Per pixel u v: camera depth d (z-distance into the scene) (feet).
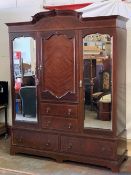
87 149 7.89
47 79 8.18
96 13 8.96
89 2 9.31
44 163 8.21
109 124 7.61
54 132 8.22
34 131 8.48
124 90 8.38
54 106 8.18
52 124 8.27
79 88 7.86
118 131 7.78
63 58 7.93
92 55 7.68
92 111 7.80
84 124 7.89
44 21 8.00
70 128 8.04
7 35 10.48
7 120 10.73
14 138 8.82
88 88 7.80
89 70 7.74
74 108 7.96
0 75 10.76
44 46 8.11
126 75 8.73
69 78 7.93
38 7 10.00
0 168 7.88
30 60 8.38
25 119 8.64
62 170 7.75
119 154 7.80
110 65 7.51
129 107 8.80
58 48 7.95
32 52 8.32
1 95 10.46
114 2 8.75
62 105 8.09
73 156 8.05
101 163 7.75
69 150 8.10
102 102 7.68
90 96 7.80
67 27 7.79
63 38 7.87
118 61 7.59
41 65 8.21
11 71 8.66
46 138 8.36
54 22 7.91
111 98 7.55
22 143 8.71
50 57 8.08
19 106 8.70
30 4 10.09
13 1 10.30
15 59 8.58
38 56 8.23
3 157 8.68
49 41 8.04
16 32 8.43
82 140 7.92
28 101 8.54
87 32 7.59
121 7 8.71
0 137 10.59
